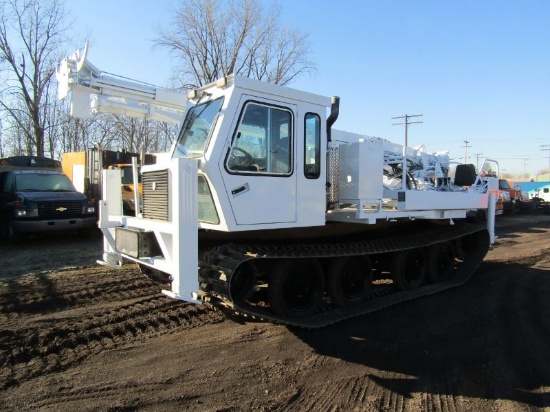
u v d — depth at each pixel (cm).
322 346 461
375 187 556
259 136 463
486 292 691
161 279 602
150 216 470
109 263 571
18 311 548
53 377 378
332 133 673
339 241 618
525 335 503
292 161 488
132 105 615
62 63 572
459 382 387
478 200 759
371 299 609
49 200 1053
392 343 473
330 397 356
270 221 469
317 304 538
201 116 489
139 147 2355
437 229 734
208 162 423
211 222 455
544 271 866
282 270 493
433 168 838
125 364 406
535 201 2677
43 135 2217
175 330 494
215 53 2911
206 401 345
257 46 2955
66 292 629
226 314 543
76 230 1105
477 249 833
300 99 495
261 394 358
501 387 378
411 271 683
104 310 554
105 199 574
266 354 436
